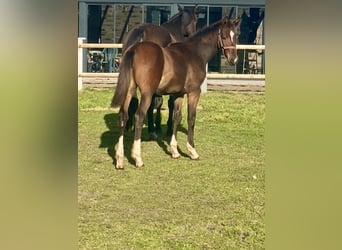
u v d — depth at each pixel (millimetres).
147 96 7059
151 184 6484
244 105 12586
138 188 6316
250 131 9883
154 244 4656
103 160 7539
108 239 4734
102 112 11516
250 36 18516
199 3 17891
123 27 18641
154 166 7297
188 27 9430
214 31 7812
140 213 5461
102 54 17875
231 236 4875
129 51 7051
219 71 18500
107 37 18672
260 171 7113
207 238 4828
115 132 9562
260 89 15219
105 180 6594
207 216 5395
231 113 11594
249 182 6598
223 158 7824
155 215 5406
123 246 4598
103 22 18641
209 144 8750
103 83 15477
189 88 7570
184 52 7520
